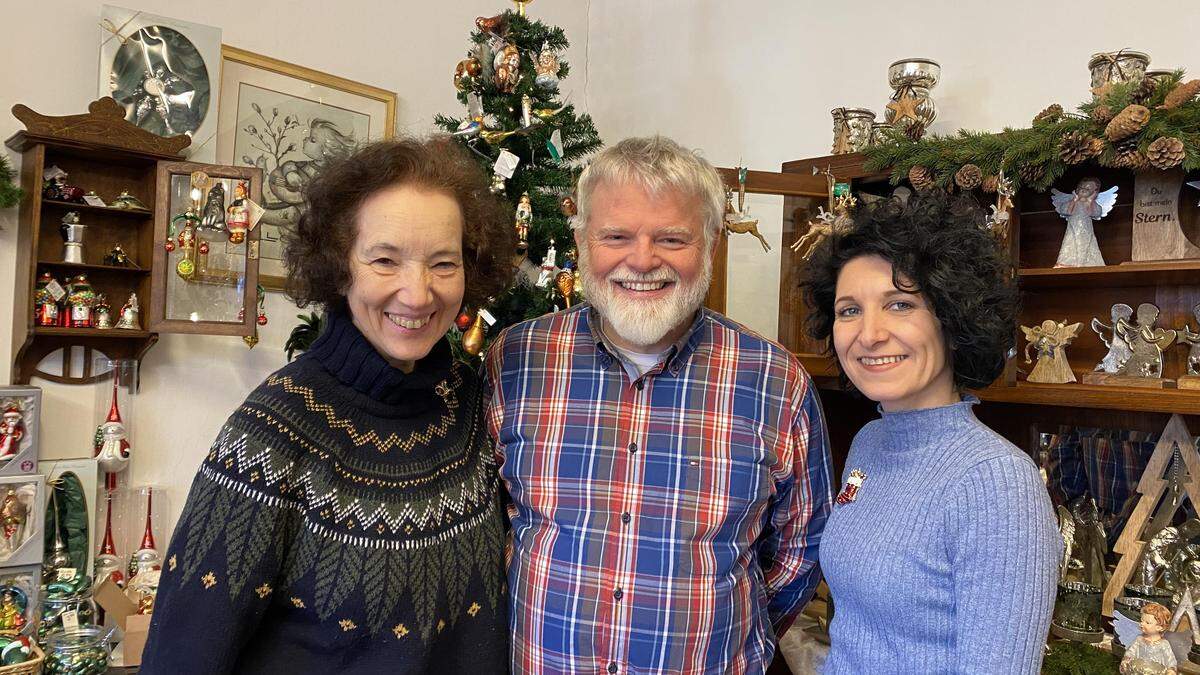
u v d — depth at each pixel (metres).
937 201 1.18
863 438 1.31
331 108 2.71
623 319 1.31
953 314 1.10
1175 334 1.79
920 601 1.07
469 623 1.16
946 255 1.10
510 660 1.33
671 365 1.39
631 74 3.32
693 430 1.36
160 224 2.14
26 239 2.04
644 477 1.33
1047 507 1.03
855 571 1.15
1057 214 2.07
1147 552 1.79
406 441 1.12
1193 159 1.54
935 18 2.44
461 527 1.14
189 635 0.95
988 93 2.32
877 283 1.16
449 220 1.08
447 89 3.06
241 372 2.53
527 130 2.22
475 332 2.01
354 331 1.09
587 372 1.41
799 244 2.08
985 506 1.03
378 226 1.04
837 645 1.21
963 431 1.12
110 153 2.11
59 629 1.90
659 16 3.23
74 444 2.20
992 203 2.01
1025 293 2.13
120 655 1.96
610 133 3.38
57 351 2.17
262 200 2.46
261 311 2.44
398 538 1.06
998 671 0.98
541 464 1.37
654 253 1.31
